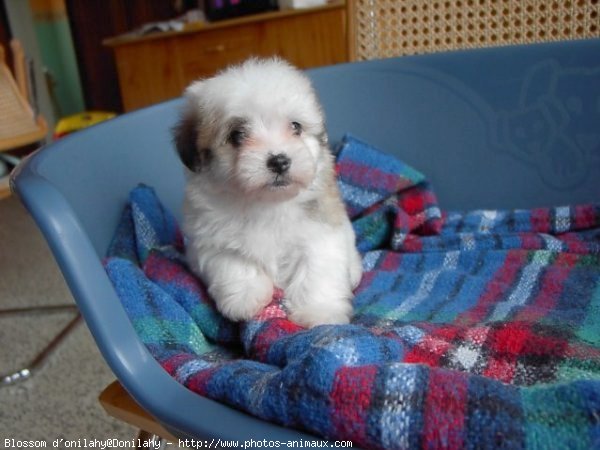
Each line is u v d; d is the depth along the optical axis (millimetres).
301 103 396
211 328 395
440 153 577
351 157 564
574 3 556
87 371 598
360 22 628
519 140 547
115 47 1032
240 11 926
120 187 468
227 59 941
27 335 675
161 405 275
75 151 422
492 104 549
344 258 416
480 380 248
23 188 309
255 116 382
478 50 544
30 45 1260
